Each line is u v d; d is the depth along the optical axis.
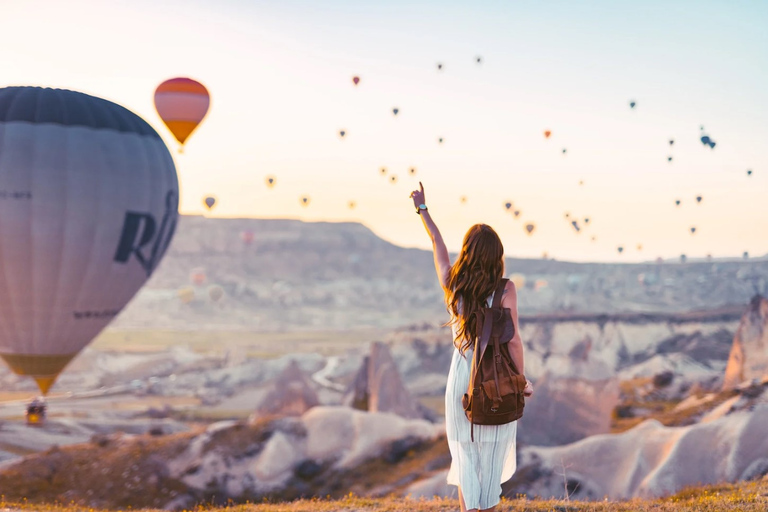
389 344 186.00
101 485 45.34
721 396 50.50
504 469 4.42
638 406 76.81
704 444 43.66
